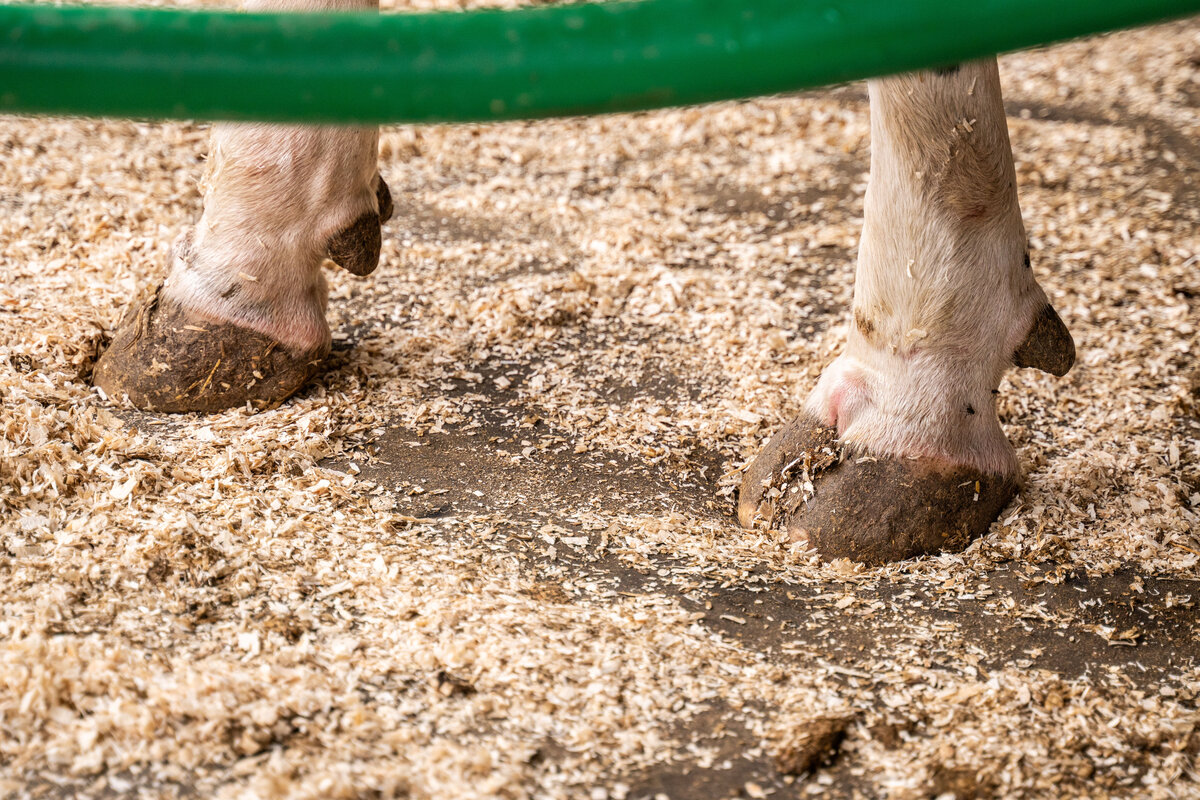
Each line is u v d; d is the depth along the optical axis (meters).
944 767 2.46
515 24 1.79
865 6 1.75
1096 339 4.86
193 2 7.59
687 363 4.62
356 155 3.81
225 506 3.24
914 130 3.09
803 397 4.35
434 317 4.80
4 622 2.61
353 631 2.79
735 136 7.21
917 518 3.36
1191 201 6.33
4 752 2.25
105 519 3.06
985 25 1.76
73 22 1.76
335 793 2.21
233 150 3.72
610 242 5.64
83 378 4.01
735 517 3.66
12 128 6.27
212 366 3.84
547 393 4.33
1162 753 2.55
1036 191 6.43
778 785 2.40
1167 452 3.99
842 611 3.09
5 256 4.82
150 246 5.02
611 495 3.68
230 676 2.52
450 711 2.53
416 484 3.63
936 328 3.32
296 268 3.90
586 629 2.89
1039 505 3.57
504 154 6.80
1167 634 3.04
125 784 2.21
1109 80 8.46
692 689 2.69
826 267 5.56
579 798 2.31
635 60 1.78
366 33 1.79
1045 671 2.84
